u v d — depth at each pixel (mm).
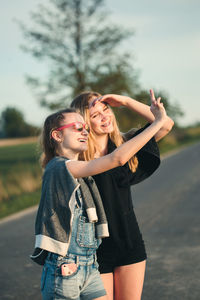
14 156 35281
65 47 22234
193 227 7379
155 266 5348
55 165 2352
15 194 13570
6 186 14180
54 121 2541
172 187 12586
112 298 2840
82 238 2400
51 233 2262
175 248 6125
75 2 21812
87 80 22281
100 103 3139
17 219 9438
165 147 34062
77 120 2533
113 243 2799
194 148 31344
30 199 12391
